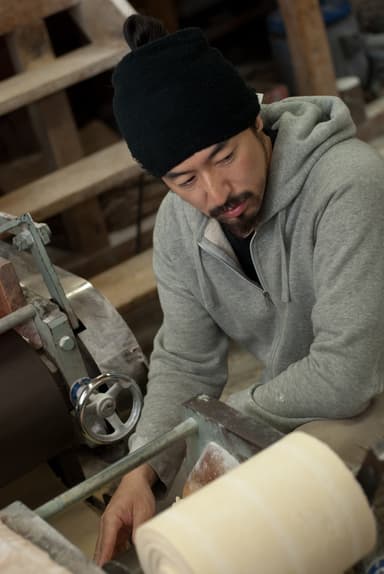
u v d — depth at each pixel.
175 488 1.48
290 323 1.54
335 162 1.38
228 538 0.88
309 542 0.90
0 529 1.00
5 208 2.65
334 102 1.47
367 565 1.14
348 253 1.33
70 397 1.56
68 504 1.18
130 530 1.43
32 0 2.88
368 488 1.00
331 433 1.38
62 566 0.93
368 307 1.33
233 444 1.18
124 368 1.69
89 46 3.00
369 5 4.24
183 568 0.88
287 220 1.44
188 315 1.65
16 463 1.48
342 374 1.34
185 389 1.62
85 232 3.13
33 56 2.93
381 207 1.35
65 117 2.99
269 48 4.56
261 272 1.51
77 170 2.82
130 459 1.22
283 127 1.43
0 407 1.45
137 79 1.27
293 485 0.92
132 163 2.78
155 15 4.10
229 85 1.28
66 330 1.55
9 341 1.52
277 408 1.43
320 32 3.49
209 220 1.52
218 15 4.55
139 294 2.67
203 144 1.26
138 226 3.19
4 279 1.53
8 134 3.47
